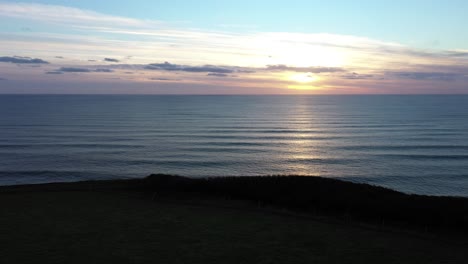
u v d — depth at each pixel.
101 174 51.28
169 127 109.44
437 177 51.50
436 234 17.83
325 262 13.95
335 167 58.09
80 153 66.00
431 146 75.88
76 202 22.17
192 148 72.88
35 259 13.38
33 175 50.28
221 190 24.92
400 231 18.11
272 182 26.17
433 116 147.50
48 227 17.23
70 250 14.38
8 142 77.50
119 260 13.50
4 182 46.66
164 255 14.13
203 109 199.75
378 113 166.62
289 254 14.65
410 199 22.55
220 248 15.06
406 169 56.25
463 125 113.31
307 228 18.12
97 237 16.00
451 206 20.86
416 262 14.23
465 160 62.22
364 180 50.38
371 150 72.31
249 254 14.50
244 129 105.69
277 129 106.06
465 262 14.37
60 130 99.31
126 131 98.88
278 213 20.70
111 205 21.66
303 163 60.94
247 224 18.52
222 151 70.25
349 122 126.12
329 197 22.69
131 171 53.31
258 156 66.00
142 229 17.30
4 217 18.77
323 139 86.94
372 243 16.25
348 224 18.98
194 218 19.38
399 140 84.69
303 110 191.62
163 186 25.73
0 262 13.00
